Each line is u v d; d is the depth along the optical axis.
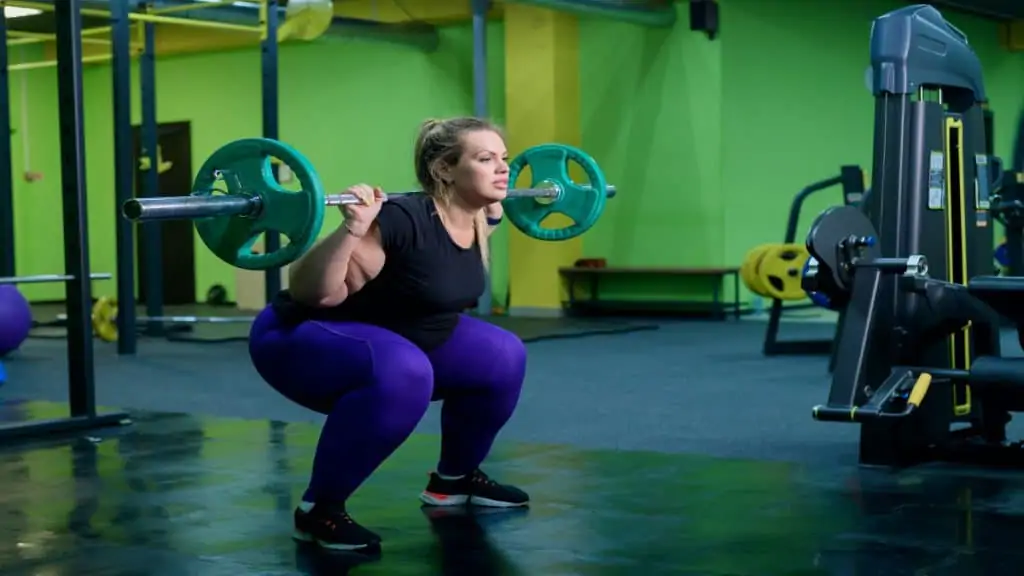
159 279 8.98
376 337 2.87
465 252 3.01
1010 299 3.55
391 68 11.62
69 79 4.83
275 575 2.73
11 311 6.63
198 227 2.77
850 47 10.97
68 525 3.22
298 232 2.66
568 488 3.60
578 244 10.83
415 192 3.01
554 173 3.48
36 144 13.04
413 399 2.86
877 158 4.05
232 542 3.02
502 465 3.97
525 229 3.53
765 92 10.39
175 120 12.86
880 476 3.74
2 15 7.96
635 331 9.15
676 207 10.38
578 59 10.73
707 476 3.77
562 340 8.48
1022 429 4.60
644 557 2.82
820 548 2.88
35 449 4.38
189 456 4.21
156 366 7.18
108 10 8.64
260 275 11.77
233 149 2.69
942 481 3.65
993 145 12.84
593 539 2.99
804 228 10.72
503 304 11.23
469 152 2.91
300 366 2.91
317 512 2.95
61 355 7.93
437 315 3.02
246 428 4.81
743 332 8.97
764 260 7.33
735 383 6.14
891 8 11.36
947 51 4.14
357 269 2.84
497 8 10.81
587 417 5.09
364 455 2.87
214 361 7.42
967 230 4.18
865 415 3.72
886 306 3.90
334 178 12.04
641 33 10.41
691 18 9.99
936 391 4.02
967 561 2.75
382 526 3.15
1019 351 7.41
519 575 2.69
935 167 4.07
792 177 10.57
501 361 3.15
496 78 11.09
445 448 3.33
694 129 10.24
